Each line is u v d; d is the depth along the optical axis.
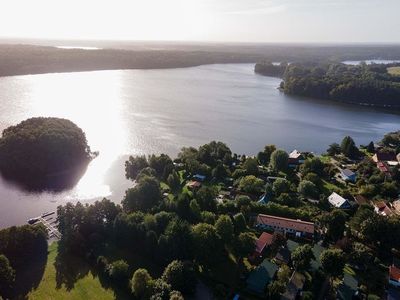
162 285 79.69
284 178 142.75
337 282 88.31
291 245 99.25
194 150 165.25
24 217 114.38
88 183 139.50
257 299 83.06
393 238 99.44
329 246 102.00
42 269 90.56
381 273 92.25
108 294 83.50
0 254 86.50
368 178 149.88
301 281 85.88
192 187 132.88
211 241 93.19
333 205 124.94
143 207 115.50
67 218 102.00
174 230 94.75
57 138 149.62
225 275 90.50
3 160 148.38
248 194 131.50
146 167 145.38
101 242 101.44
